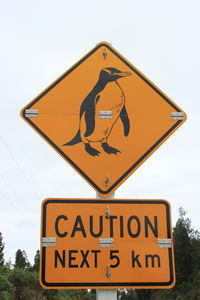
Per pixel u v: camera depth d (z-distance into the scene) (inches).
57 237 116.4
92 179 125.6
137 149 130.3
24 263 2181.3
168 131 133.6
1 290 1095.0
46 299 1320.1
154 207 121.8
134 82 137.9
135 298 2829.7
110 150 129.0
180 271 2351.1
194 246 2410.2
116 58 140.2
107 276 114.1
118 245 117.2
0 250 1565.0
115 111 133.5
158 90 137.6
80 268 114.2
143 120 133.6
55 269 113.7
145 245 117.9
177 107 136.6
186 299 2091.5
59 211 118.8
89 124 131.1
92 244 116.6
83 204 120.2
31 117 130.6
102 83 136.4
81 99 133.8
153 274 115.6
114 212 120.3
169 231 120.1
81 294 1977.1
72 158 127.5
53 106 132.1
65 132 129.7
